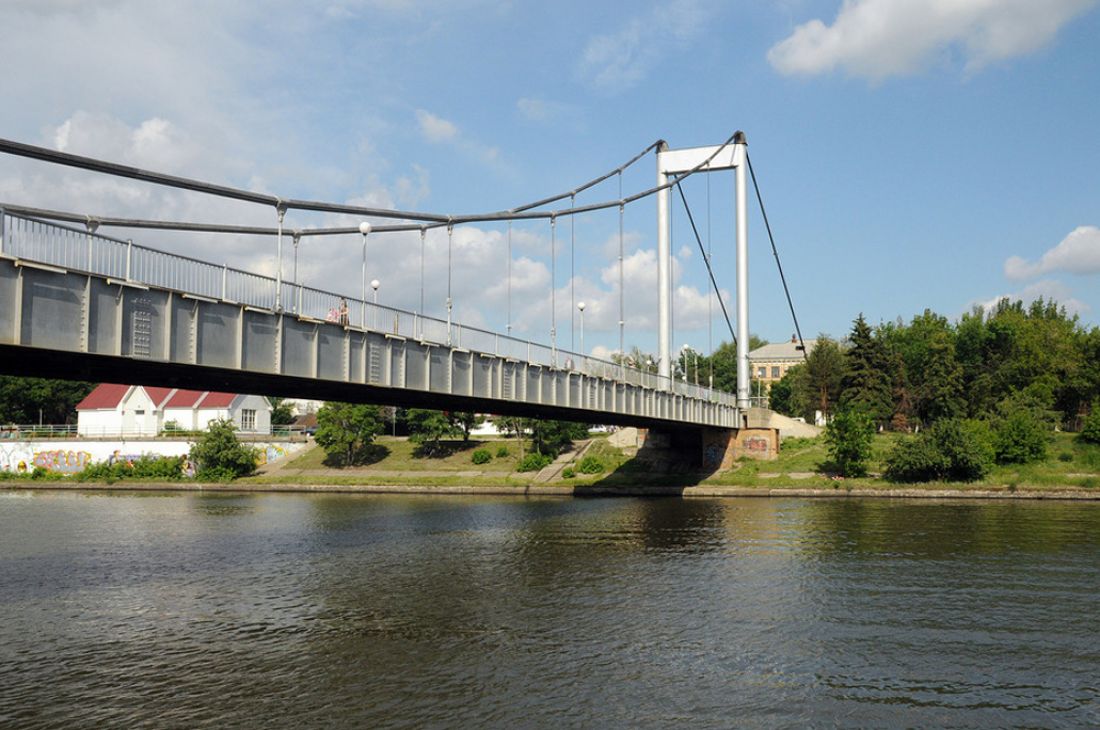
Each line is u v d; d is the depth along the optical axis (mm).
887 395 105562
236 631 28016
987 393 107938
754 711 20406
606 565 40094
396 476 94000
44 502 77938
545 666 23875
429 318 41094
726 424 82875
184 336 28891
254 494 88000
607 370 59531
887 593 33094
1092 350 108562
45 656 25219
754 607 30906
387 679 22828
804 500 72312
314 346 34094
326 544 48062
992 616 29422
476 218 53875
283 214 37344
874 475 79250
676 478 83875
